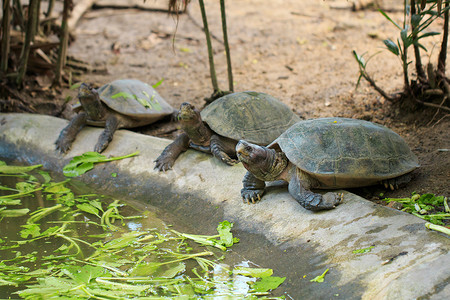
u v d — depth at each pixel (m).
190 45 9.85
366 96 6.73
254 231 3.91
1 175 5.58
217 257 3.71
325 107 6.59
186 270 3.53
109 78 8.44
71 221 4.36
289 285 3.20
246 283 3.33
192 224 4.31
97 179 5.37
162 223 4.35
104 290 3.22
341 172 3.73
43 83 8.06
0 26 7.86
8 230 4.21
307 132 3.93
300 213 3.81
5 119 6.61
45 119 6.45
